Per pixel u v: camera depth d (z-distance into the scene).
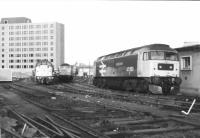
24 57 136.62
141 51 24.70
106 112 12.45
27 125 9.34
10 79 46.09
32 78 59.97
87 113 12.16
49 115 11.60
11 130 8.55
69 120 10.19
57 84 43.66
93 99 18.73
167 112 12.38
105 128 9.02
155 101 17.06
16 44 137.75
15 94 22.31
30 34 136.38
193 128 8.95
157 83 23.06
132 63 26.12
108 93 24.12
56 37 134.75
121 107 14.04
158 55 23.73
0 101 16.97
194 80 23.64
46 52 134.50
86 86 37.94
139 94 23.41
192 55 24.05
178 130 8.73
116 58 30.22
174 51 24.31
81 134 8.09
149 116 11.27
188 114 11.91
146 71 23.84
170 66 23.86
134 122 9.88
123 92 26.14
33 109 13.48
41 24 135.38
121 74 28.62
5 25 138.88
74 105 15.12
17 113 11.96
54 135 7.88
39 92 24.56
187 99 18.97
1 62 138.62
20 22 141.50
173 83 23.52
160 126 9.38
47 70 42.94
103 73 34.22
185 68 24.84
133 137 7.96
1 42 139.00
